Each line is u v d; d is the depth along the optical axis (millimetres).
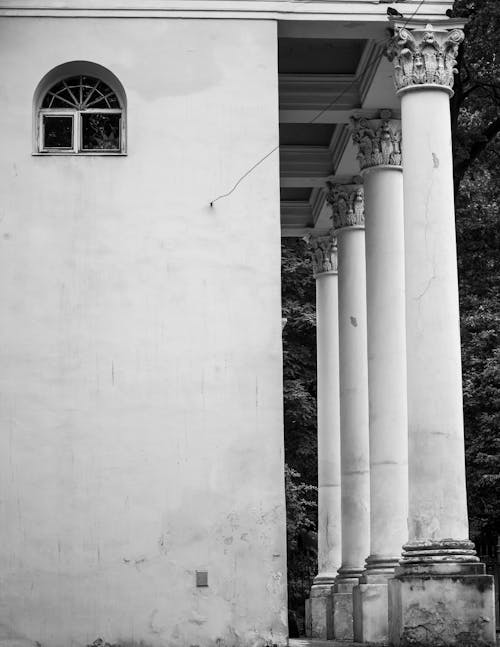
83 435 20516
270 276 21078
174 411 20641
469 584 19672
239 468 20547
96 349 20750
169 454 20516
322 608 31797
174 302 20922
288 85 26391
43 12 21422
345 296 30156
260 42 21594
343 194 30281
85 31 21453
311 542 47000
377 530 24594
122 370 20703
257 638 20078
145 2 21562
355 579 29000
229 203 21219
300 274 51906
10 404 20547
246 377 20781
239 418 20672
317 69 26297
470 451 43062
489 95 34781
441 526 20219
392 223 25562
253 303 20984
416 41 21547
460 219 37281
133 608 20094
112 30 21500
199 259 21062
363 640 24188
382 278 25250
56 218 21047
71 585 20109
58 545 20203
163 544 20281
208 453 20562
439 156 21250
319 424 33969
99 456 20469
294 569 46719
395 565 24297
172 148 21297
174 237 21109
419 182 21156
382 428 24703
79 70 21578
